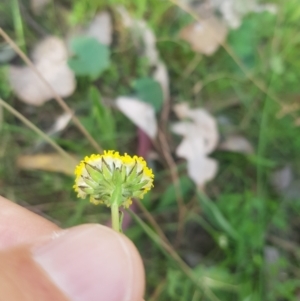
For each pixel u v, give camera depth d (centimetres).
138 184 5
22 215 6
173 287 8
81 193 5
